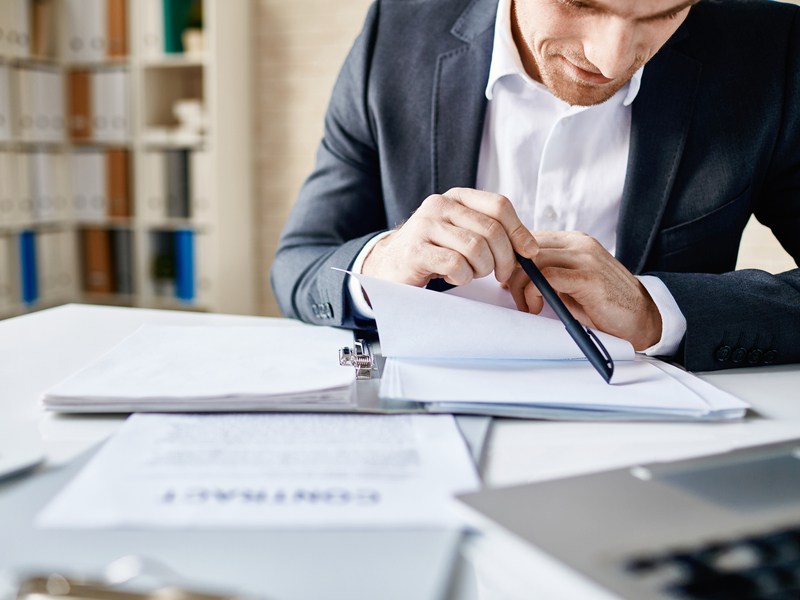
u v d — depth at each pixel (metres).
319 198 1.12
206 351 0.65
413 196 1.09
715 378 0.69
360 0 3.00
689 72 1.02
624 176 1.08
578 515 0.32
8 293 2.87
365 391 0.56
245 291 3.27
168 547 0.31
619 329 0.73
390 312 0.63
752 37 1.05
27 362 0.67
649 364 0.66
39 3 2.93
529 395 0.54
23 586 0.27
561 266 0.73
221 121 2.96
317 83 3.12
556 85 0.87
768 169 1.08
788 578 0.27
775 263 2.51
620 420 0.54
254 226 3.31
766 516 0.32
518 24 1.03
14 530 0.32
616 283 0.72
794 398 0.62
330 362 0.61
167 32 2.92
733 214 1.03
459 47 1.08
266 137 3.23
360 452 0.43
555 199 1.10
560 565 0.28
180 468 0.39
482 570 0.31
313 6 3.06
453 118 1.08
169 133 3.00
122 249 3.15
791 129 1.05
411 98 1.09
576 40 0.79
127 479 0.38
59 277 3.13
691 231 1.03
